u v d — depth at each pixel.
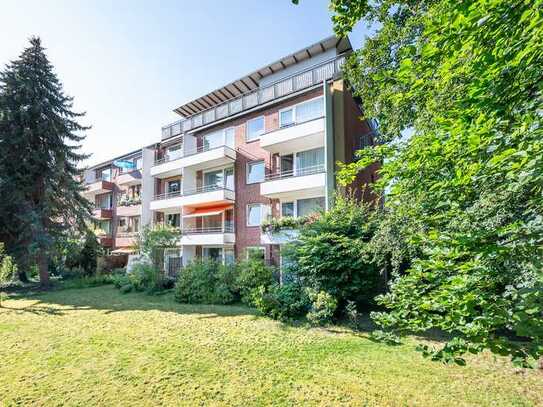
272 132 16.42
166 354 7.30
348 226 11.02
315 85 16.17
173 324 10.09
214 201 19.53
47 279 19.52
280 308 10.87
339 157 15.24
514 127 2.43
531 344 2.17
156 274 17.53
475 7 2.04
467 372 6.20
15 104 19.12
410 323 2.85
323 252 10.72
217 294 13.91
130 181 28.70
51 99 20.31
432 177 3.21
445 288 2.56
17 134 18.73
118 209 29.05
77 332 9.14
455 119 2.82
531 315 2.12
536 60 2.33
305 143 16.33
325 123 14.84
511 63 2.15
